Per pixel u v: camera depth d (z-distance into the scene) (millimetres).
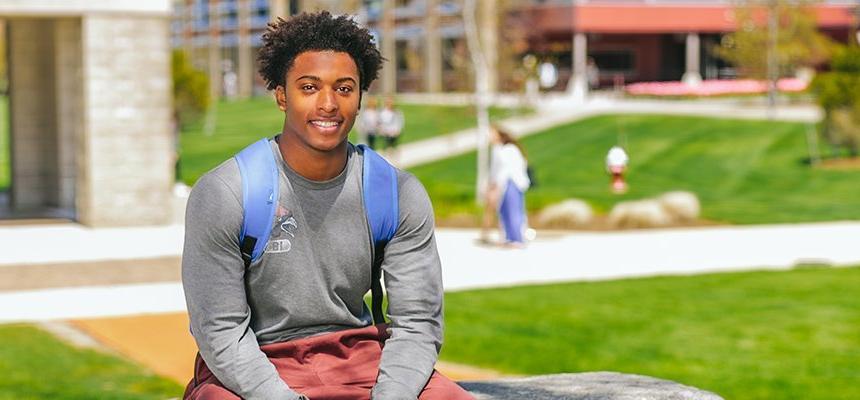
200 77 41875
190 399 3928
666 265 15359
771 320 11250
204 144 39062
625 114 42594
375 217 3900
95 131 18906
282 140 3857
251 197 3766
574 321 11258
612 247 17328
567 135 38031
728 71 62375
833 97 30625
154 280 14016
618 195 24422
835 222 20469
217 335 3773
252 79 68500
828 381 8930
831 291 12922
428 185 23562
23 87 21078
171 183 19406
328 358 3975
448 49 53594
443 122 40062
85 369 9422
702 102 52406
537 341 10344
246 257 3828
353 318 4000
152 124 19172
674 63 64812
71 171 20812
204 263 3785
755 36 46000
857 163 30438
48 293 13141
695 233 19000
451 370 9391
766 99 52938
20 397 8453
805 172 29266
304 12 3902
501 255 16500
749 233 18859
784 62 46875
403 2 61219
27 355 9945
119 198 19078
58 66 20156
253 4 67438
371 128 34938
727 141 34750
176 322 11477
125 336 10836
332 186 3852
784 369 9328
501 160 17375
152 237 17969
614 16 58344
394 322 3996
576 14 57812
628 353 9891
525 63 36406
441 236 18938
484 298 12672
